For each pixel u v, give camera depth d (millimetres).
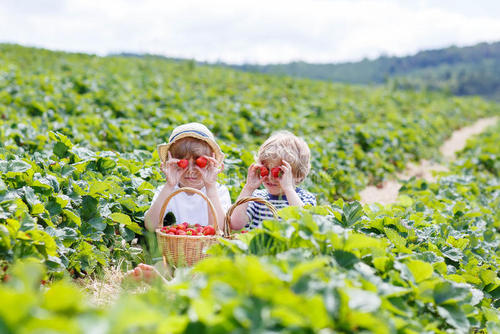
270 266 1659
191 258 3090
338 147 9516
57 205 3146
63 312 1319
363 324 1505
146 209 3758
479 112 27828
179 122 9320
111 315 1260
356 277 1930
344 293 1554
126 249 3443
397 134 11781
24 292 1198
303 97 19734
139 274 2848
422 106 23266
